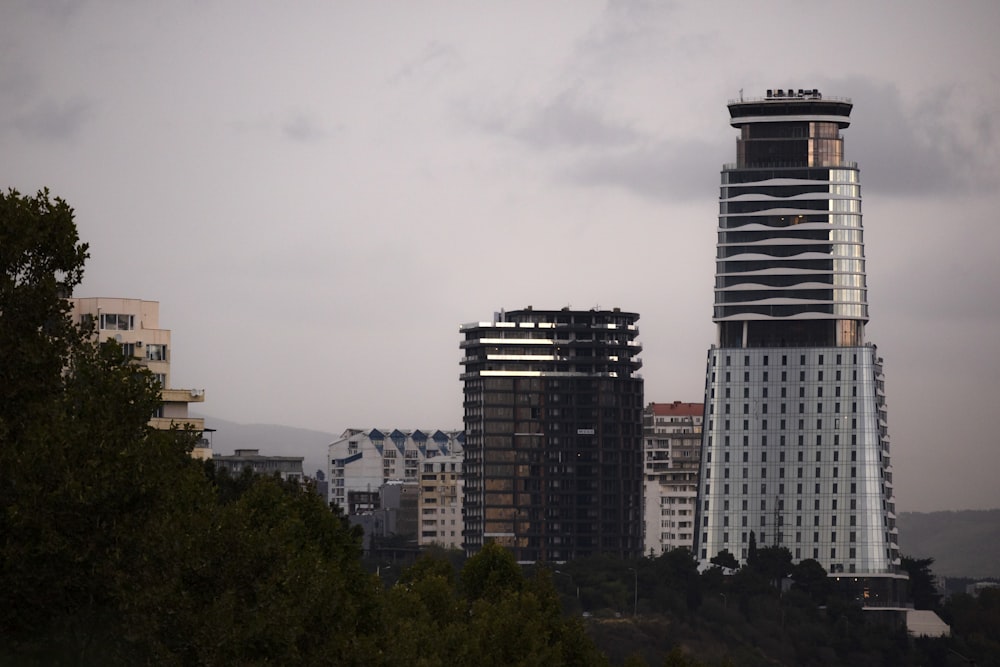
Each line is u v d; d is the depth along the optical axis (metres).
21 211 135.38
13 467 125.00
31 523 123.75
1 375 131.88
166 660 123.44
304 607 131.50
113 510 127.06
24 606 125.12
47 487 125.12
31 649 127.69
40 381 133.50
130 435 131.62
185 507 134.50
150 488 128.50
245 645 125.00
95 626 128.12
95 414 130.25
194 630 124.19
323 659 137.50
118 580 123.62
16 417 131.75
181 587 125.38
